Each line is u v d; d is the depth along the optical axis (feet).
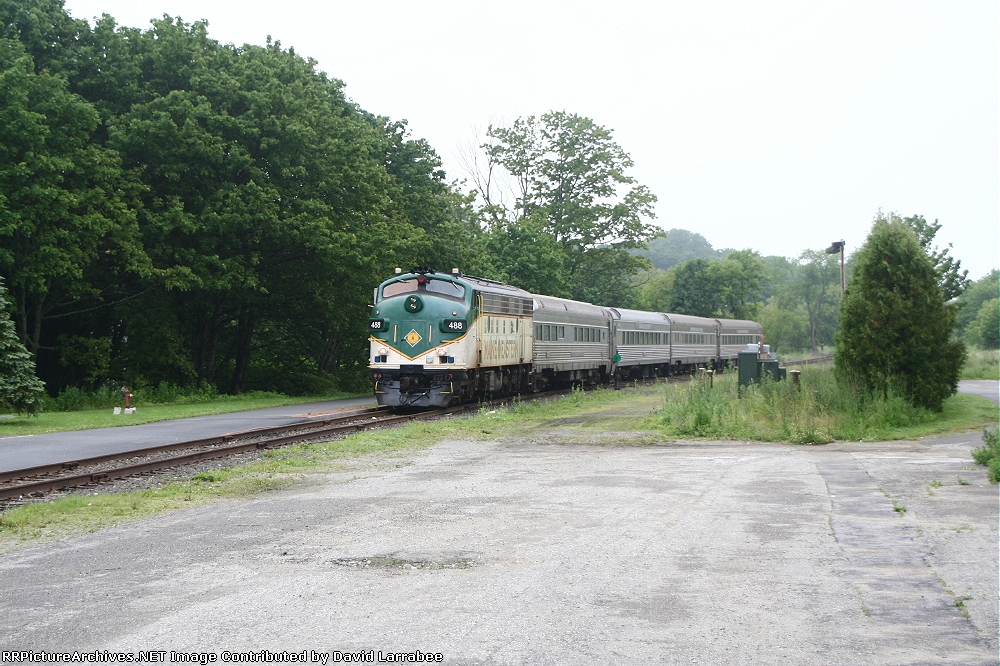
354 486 41.68
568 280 227.81
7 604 22.72
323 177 123.95
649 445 58.49
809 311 421.18
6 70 94.38
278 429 68.03
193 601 22.74
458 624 20.77
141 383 115.14
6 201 91.91
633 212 220.84
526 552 27.78
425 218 158.51
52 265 96.22
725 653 18.81
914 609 21.65
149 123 105.70
